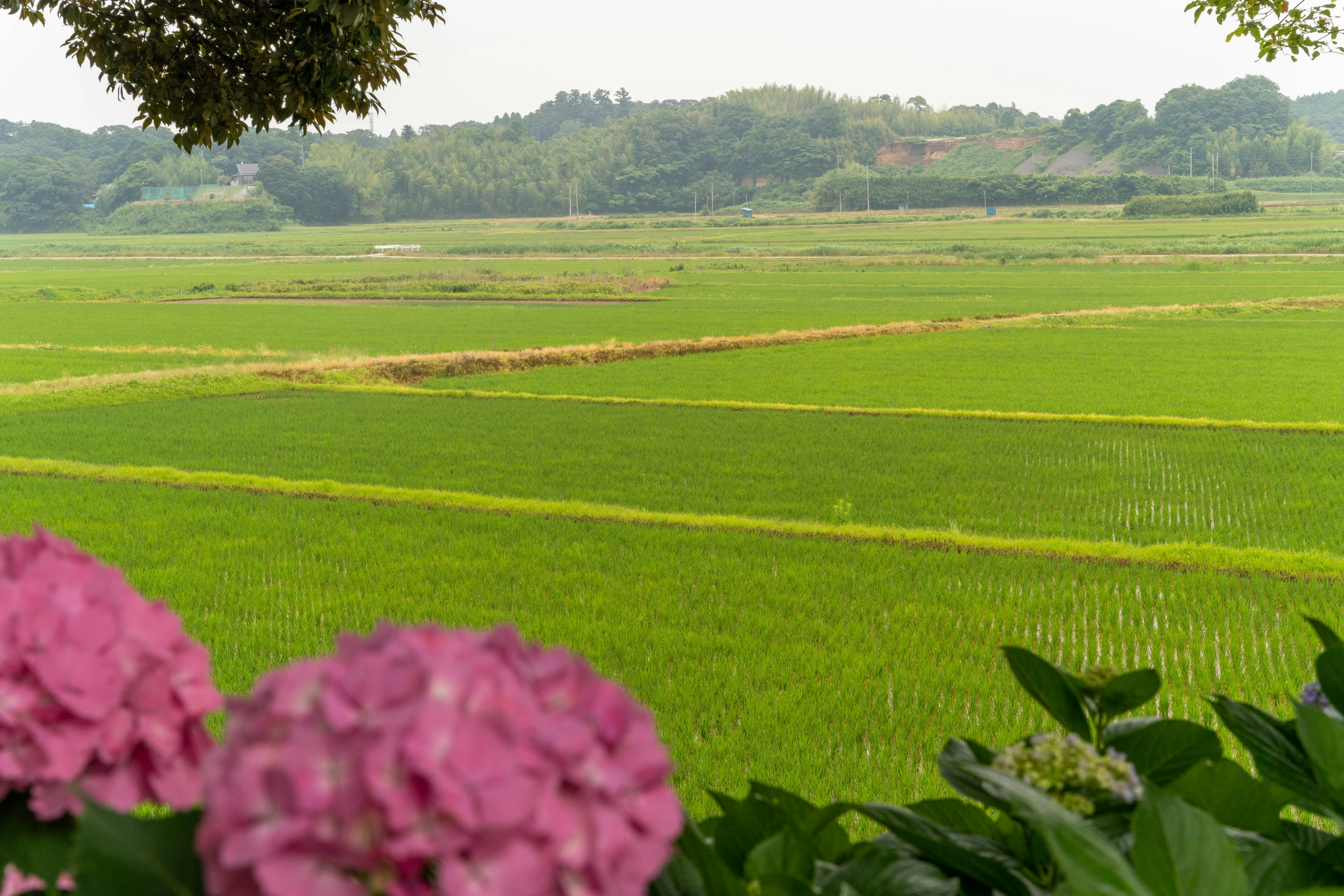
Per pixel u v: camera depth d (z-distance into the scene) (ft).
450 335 143.95
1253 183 625.00
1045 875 5.76
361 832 3.35
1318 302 164.66
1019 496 51.08
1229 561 37.50
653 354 121.60
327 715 3.43
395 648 3.84
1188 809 4.52
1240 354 112.27
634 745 3.97
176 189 612.70
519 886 3.36
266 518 43.75
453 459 60.95
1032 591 33.86
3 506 45.60
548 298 207.72
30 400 82.12
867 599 32.89
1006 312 165.99
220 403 83.82
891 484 53.88
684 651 27.66
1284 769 5.74
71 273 311.68
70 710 4.43
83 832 3.64
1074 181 575.79
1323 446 62.85
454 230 583.58
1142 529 44.83
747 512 48.16
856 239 422.82
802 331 139.13
